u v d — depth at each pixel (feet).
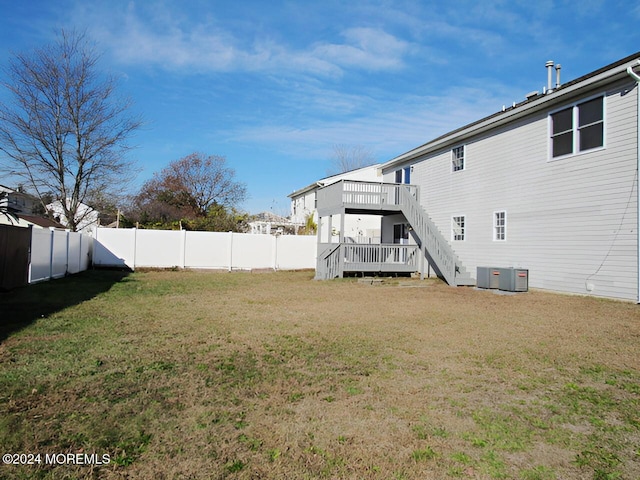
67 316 24.08
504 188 44.09
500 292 38.91
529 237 40.60
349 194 57.00
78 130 69.67
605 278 32.86
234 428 10.39
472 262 48.80
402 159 64.64
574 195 35.83
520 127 42.09
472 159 49.14
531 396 13.00
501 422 11.09
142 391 12.68
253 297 35.53
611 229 32.42
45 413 10.87
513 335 21.22
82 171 71.56
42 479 7.94
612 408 12.07
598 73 32.83
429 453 9.38
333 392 13.08
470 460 9.12
